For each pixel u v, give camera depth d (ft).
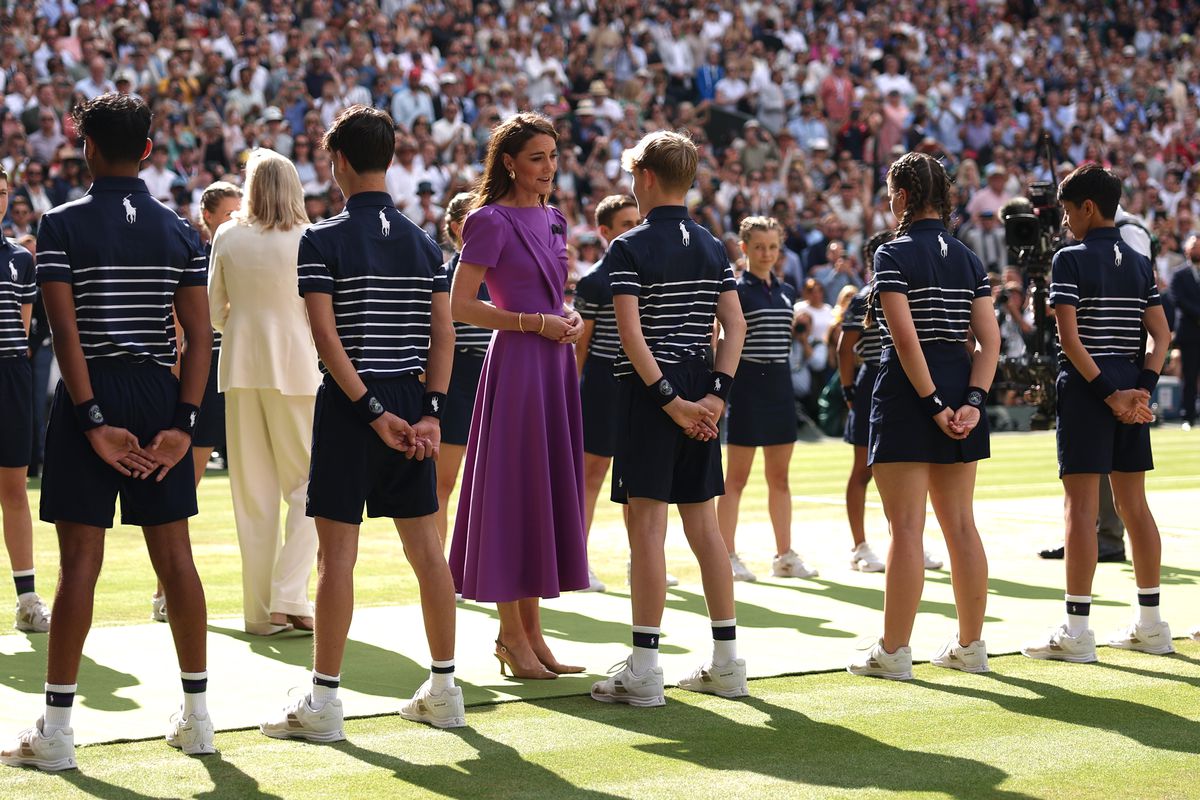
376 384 55.62
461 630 77.46
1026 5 365.20
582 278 90.48
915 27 343.26
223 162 217.77
